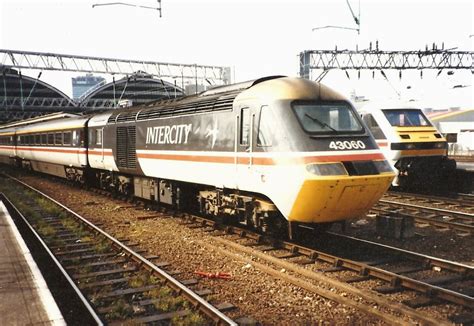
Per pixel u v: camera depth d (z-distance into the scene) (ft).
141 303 21.50
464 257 28.76
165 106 44.88
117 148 54.54
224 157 34.22
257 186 30.58
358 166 27.61
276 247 31.19
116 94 194.08
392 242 32.60
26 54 123.03
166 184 45.85
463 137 146.10
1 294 19.74
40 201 55.72
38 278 21.95
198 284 24.27
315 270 26.05
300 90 29.99
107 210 49.37
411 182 56.85
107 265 28.37
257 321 19.35
